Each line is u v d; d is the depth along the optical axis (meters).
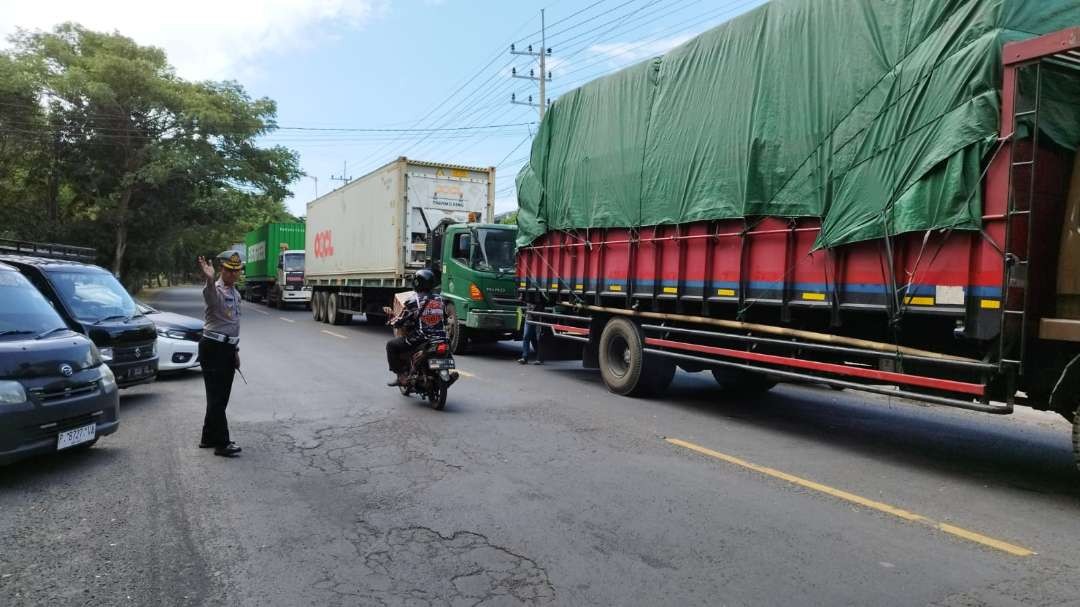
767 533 4.49
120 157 32.34
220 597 3.55
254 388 9.66
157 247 37.88
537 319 11.97
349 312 21.33
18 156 31.30
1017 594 3.67
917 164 5.68
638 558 4.07
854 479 5.74
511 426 7.47
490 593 3.62
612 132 9.72
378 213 18.53
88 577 3.76
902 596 3.62
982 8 5.35
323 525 4.55
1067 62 5.16
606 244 9.87
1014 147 5.07
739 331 7.76
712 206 7.79
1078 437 5.18
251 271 40.16
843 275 6.40
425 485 5.39
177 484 5.38
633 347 9.33
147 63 31.64
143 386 9.94
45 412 5.50
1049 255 5.32
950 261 5.48
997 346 5.24
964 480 5.79
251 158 35.06
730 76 7.70
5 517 4.65
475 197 18.09
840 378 6.64
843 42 6.42
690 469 5.92
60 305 8.45
